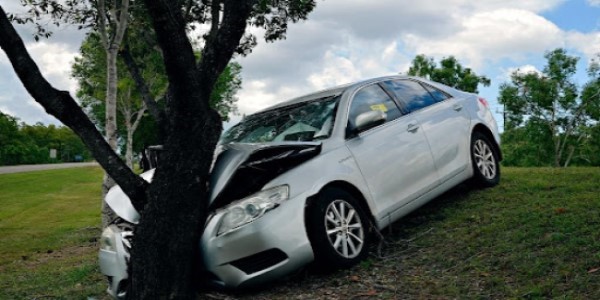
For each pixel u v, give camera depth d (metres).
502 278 4.11
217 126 4.84
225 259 4.59
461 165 6.46
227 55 4.93
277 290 4.82
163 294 4.57
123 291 5.29
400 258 5.11
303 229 4.71
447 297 4.00
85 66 28.83
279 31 11.62
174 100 4.64
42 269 9.40
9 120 102.38
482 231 5.25
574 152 53.59
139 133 45.59
